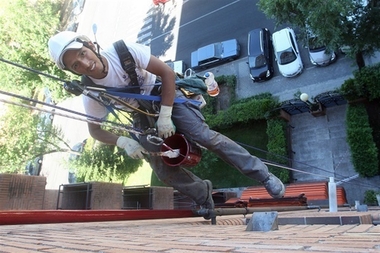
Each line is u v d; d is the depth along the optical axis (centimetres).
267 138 1567
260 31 1736
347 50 1265
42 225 332
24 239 174
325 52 1284
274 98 1590
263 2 1284
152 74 341
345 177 1319
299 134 1488
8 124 1838
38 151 1950
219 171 1616
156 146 352
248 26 1969
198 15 2300
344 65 1480
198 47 2184
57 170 2497
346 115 1296
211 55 1916
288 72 1580
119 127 326
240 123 1647
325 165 1384
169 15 2505
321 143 1421
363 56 1385
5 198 619
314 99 1386
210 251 104
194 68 2045
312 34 1202
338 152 1370
